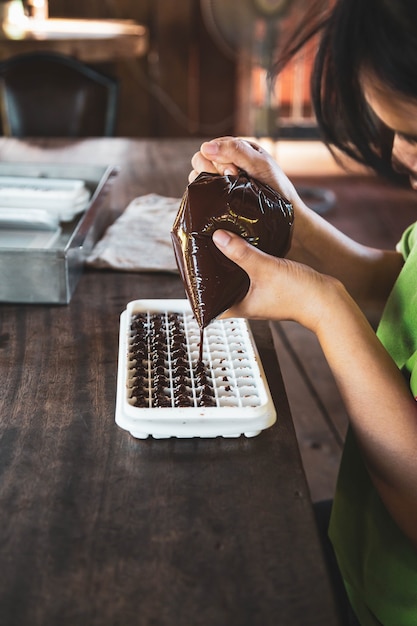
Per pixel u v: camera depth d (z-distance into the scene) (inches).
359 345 30.2
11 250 41.6
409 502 30.5
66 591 23.0
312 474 77.3
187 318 37.5
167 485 28.0
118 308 42.9
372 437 30.4
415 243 39.4
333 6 26.9
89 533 25.5
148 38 158.1
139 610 22.5
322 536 42.6
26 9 132.0
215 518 26.3
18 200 50.5
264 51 125.1
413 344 36.0
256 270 29.5
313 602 23.0
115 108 98.5
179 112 167.3
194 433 29.8
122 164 73.7
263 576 23.9
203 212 29.7
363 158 31.4
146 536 25.4
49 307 42.9
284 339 104.7
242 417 29.8
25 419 31.8
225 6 122.8
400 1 23.0
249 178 32.6
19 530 25.5
